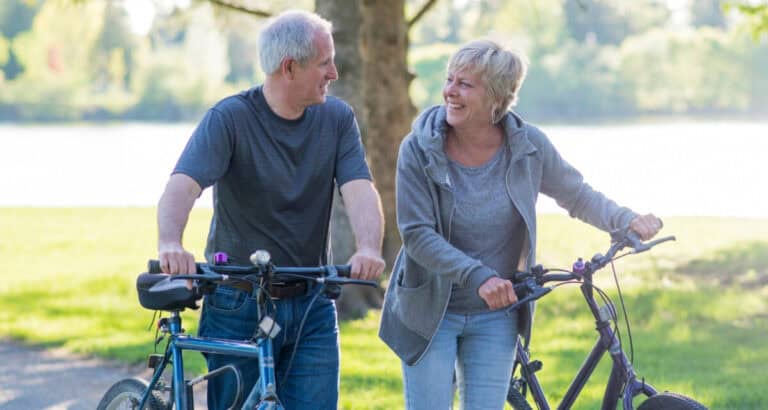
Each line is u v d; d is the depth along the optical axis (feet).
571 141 257.96
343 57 71.46
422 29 180.14
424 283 29.17
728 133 293.43
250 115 28.48
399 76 85.40
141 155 259.60
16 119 491.31
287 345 29.55
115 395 32.81
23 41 491.72
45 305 82.23
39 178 208.85
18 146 290.97
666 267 92.53
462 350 30.19
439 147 28.40
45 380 54.39
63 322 73.31
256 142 28.48
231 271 26.37
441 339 29.48
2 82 494.59
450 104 28.55
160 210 27.17
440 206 28.84
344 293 75.31
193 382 29.43
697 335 64.90
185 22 95.81
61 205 165.89
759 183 165.99
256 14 84.02
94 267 106.22
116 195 180.55
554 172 30.22
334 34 71.56
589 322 69.82
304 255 29.40
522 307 29.58
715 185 164.35
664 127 338.75
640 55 410.52
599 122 383.04
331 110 29.63
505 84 28.35
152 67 490.08
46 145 294.66
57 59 490.90
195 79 487.61
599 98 406.41
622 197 150.30
